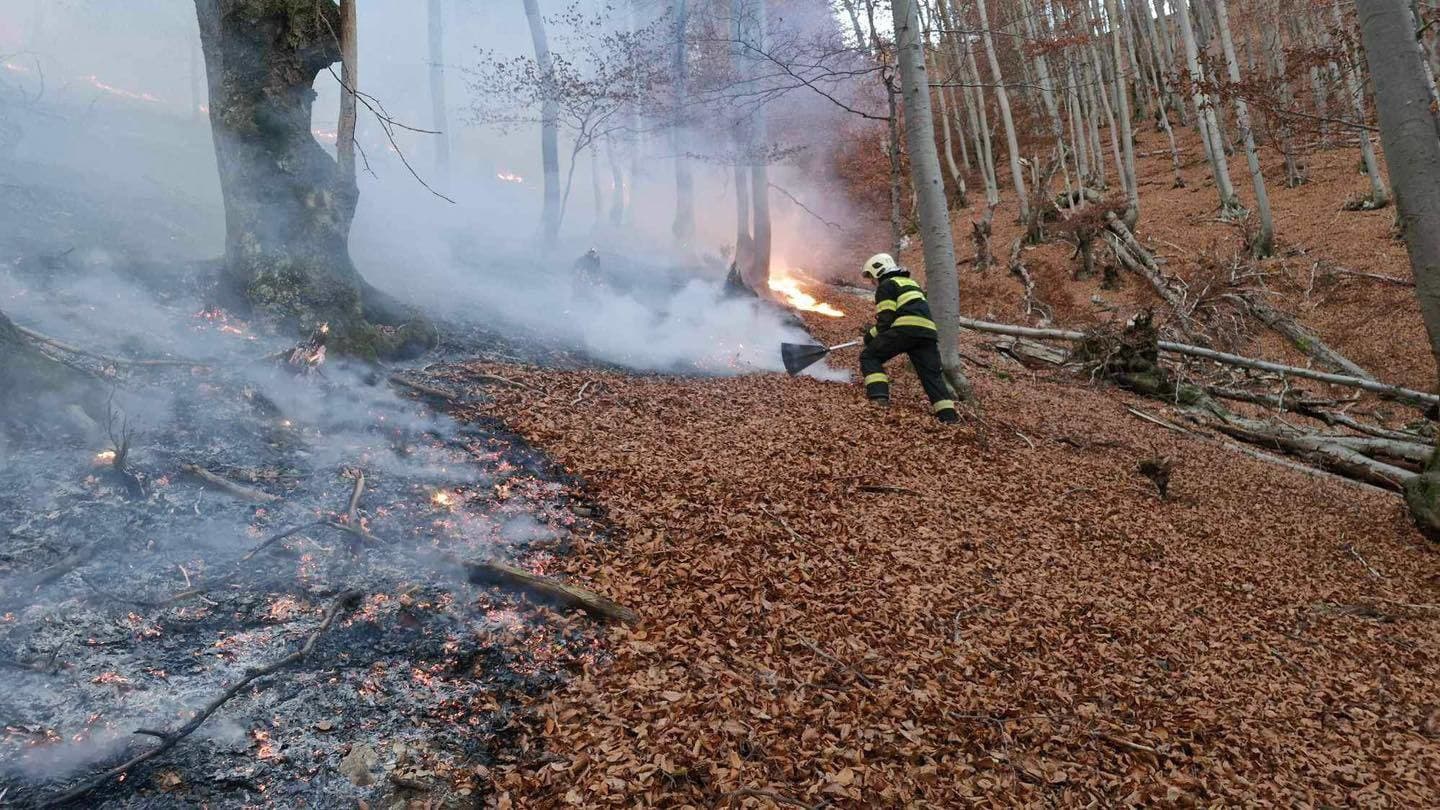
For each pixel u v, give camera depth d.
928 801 2.70
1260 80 15.05
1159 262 20.28
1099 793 2.92
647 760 2.68
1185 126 32.59
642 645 3.34
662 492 4.81
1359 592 5.34
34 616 2.83
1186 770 3.16
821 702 3.14
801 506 4.95
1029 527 5.33
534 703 2.95
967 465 6.30
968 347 13.77
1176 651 4.10
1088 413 9.55
